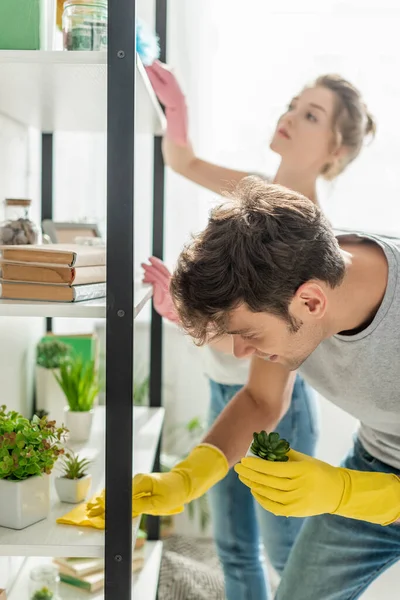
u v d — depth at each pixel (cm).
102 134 241
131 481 114
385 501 128
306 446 190
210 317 107
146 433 174
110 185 110
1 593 134
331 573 150
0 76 121
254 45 241
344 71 238
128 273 111
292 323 109
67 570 160
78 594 156
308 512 124
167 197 252
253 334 111
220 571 241
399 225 241
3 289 121
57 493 134
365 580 152
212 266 106
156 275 189
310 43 238
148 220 261
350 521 149
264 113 244
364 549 149
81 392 177
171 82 197
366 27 235
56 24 150
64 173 243
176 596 223
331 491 125
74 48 118
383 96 237
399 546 149
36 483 123
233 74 243
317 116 192
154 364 202
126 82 109
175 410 261
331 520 151
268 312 107
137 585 166
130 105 109
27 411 186
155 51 167
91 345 197
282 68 241
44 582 159
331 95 192
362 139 197
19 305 115
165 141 204
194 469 139
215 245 107
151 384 203
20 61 111
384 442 145
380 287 119
